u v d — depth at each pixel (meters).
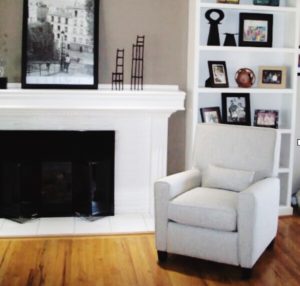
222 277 3.39
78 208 4.61
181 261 3.66
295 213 4.90
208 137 4.05
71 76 4.47
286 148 4.83
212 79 4.69
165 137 4.61
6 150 4.46
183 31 4.71
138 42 4.64
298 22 4.66
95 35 4.48
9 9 4.41
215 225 3.36
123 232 4.21
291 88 4.77
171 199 3.54
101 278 3.33
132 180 4.69
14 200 4.55
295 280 3.36
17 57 4.48
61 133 4.50
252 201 3.25
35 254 3.73
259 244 3.43
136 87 4.70
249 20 4.74
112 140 4.57
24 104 4.23
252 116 4.99
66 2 4.44
